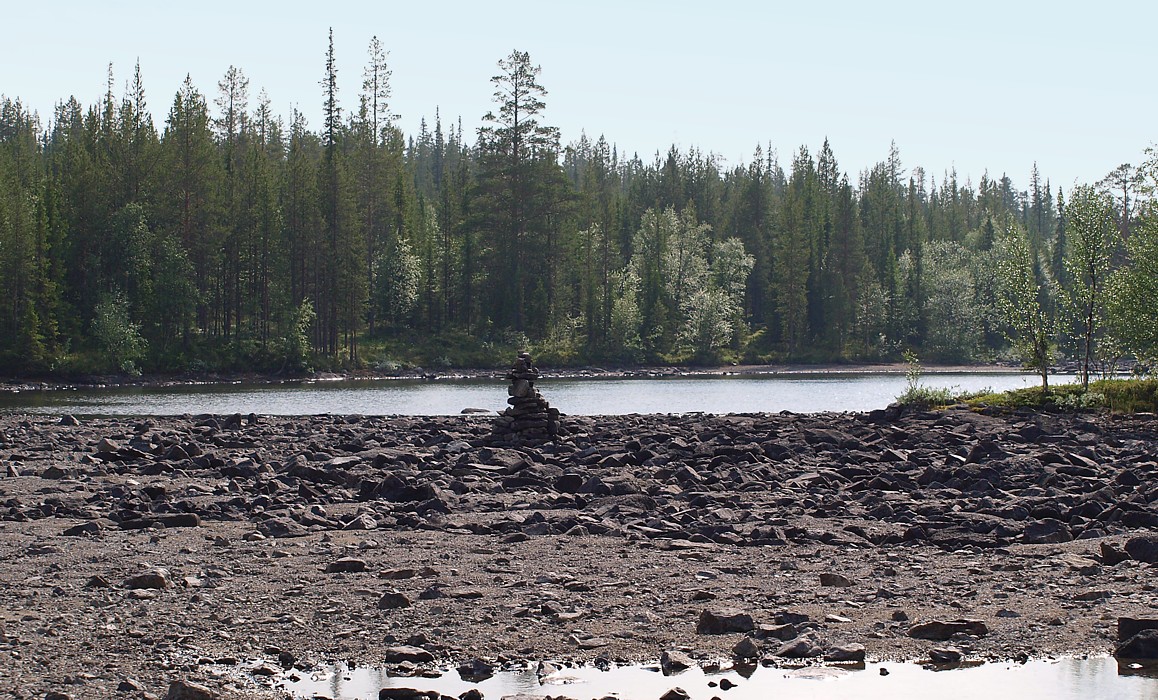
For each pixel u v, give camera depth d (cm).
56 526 1669
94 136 10200
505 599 1191
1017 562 1370
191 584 1262
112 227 9038
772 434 3086
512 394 2911
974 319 12462
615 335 11138
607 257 11856
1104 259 4116
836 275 12875
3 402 6078
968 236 15075
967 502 1848
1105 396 3694
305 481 2148
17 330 8081
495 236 10869
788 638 1051
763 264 13850
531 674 951
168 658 980
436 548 1492
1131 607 1132
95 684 899
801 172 15712
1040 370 4144
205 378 8725
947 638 1051
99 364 8325
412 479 2128
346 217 9981
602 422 3581
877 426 3331
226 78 12550
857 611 1143
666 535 1582
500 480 2189
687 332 11556
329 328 10025
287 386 8038
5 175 9512
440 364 10131
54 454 2695
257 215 9744
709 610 1090
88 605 1162
